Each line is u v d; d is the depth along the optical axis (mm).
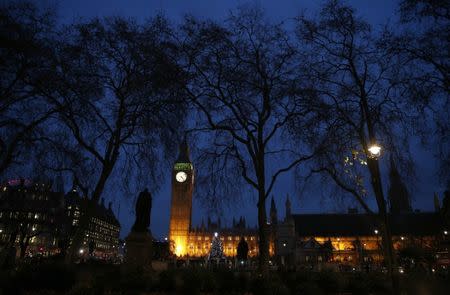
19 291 14844
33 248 99562
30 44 23391
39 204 53281
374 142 22266
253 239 198250
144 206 27562
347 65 25656
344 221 168250
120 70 26719
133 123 25250
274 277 20797
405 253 54594
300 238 163625
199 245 194625
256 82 26469
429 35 21078
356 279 22469
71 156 25328
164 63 25438
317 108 25266
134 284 17562
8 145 24375
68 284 15914
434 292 21781
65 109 25094
